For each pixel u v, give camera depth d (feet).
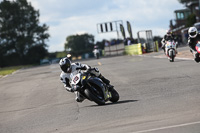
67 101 142.92
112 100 125.08
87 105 126.41
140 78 185.47
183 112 91.50
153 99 118.62
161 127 78.54
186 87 134.92
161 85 149.69
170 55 260.01
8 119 122.11
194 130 71.72
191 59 262.06
